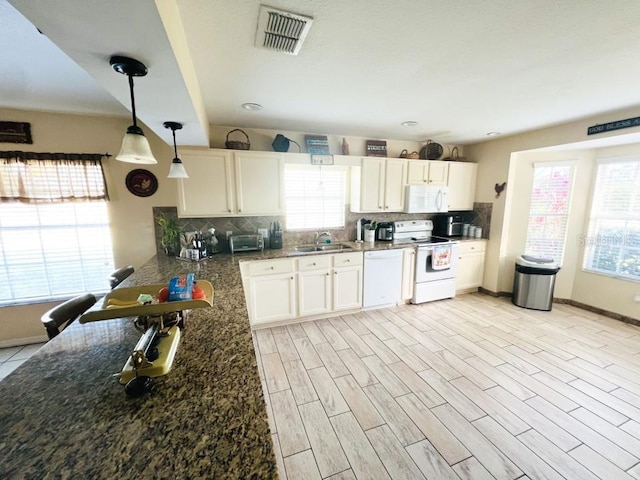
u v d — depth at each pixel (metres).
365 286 3.45
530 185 3.73
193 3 1.12
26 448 0.65
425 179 3.89
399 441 1.65
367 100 2.31
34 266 2.79
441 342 2.77
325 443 1.64
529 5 1.17
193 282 1.23
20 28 1.38
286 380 2.20
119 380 0.90
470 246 4.01
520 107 2.50
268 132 3.30
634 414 1.84
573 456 1.54
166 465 0.61
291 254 3.08
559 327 3.08
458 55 1.59
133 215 2.99
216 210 2.97
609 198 3.28
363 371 2.31
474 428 1.74
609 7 1.18
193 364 1.00
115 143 2.85
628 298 3.17
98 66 1.08
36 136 2.62
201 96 2.14
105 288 3.00
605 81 1.95
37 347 2.78
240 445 0.66
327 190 3.76
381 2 1.14
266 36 1.37
